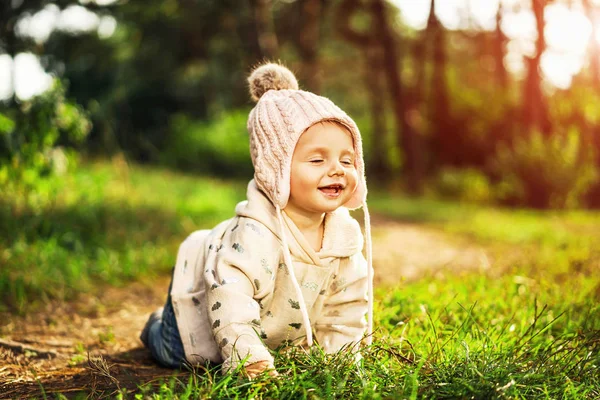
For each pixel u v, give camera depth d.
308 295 2.48
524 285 4.01
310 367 2.29
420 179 18.16
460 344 2.54
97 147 12.51
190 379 2.09
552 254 6.01
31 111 6.41
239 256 2.37
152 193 9.27
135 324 3.92
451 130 19.05
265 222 2.42
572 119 16.94
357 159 2.49
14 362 2.91
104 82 25.75
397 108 18.48
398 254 7.00
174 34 22.62
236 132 22.14
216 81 26.88
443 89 19.16
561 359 2.50
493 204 16.41
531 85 16.97
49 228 5.87
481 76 21.58
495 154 18.52
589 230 9.45
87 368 2.82
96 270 5.21
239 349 2.25
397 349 2.62
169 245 6.31
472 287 4.00
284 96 2.48
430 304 3.47
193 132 22.22
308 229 2.50
